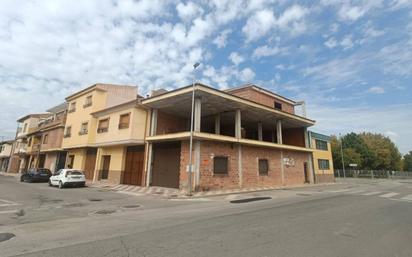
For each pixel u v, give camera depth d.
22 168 40.94
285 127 29.03
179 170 17.72
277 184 22.94
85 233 6.05
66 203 11.55
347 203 11.18
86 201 12.26
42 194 14.69
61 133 29.95
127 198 13.51
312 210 9.19
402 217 7.96
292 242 5.18
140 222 7.31
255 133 29.92
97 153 23.89
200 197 14.02
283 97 27.98
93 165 24.42
